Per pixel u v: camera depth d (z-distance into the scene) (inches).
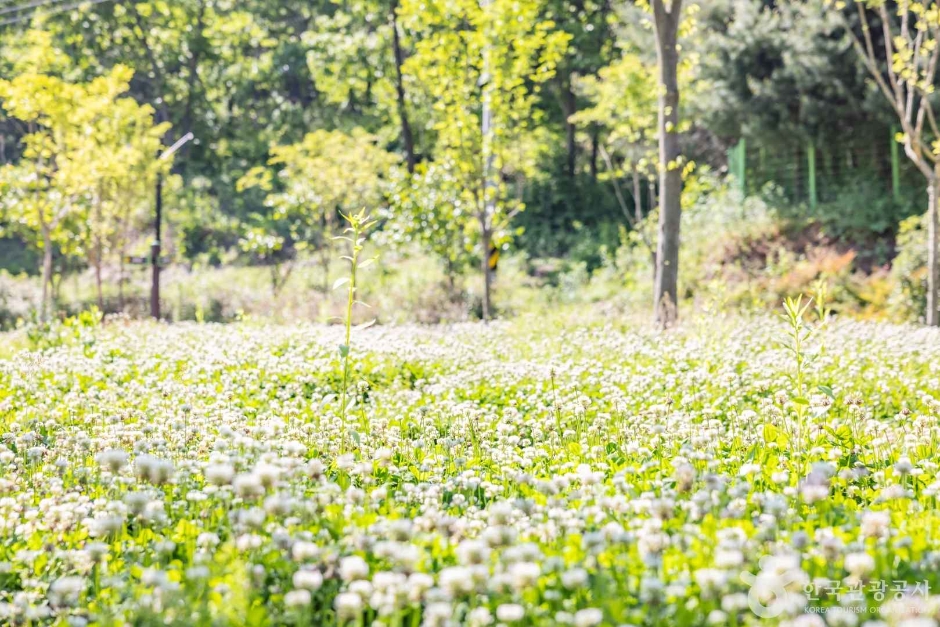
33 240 1217.4
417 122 1765.5
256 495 158.9
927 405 328.5
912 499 193.2
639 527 159.6
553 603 129.7
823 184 1181.1
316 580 129.0
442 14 885.8
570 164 1643.7
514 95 939.3
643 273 1125.1
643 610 125.9
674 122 738.8
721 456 241.0
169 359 498.6
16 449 268.1
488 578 131.0
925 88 674.2
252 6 2356.1
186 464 210.5
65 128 1099.9
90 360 466.3
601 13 1691.7
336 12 2193.7
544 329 706.8
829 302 882.8
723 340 510.0
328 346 524.1
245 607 133.3
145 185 1231.5
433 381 443.5
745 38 1152.8
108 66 2182.6
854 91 1098.7
